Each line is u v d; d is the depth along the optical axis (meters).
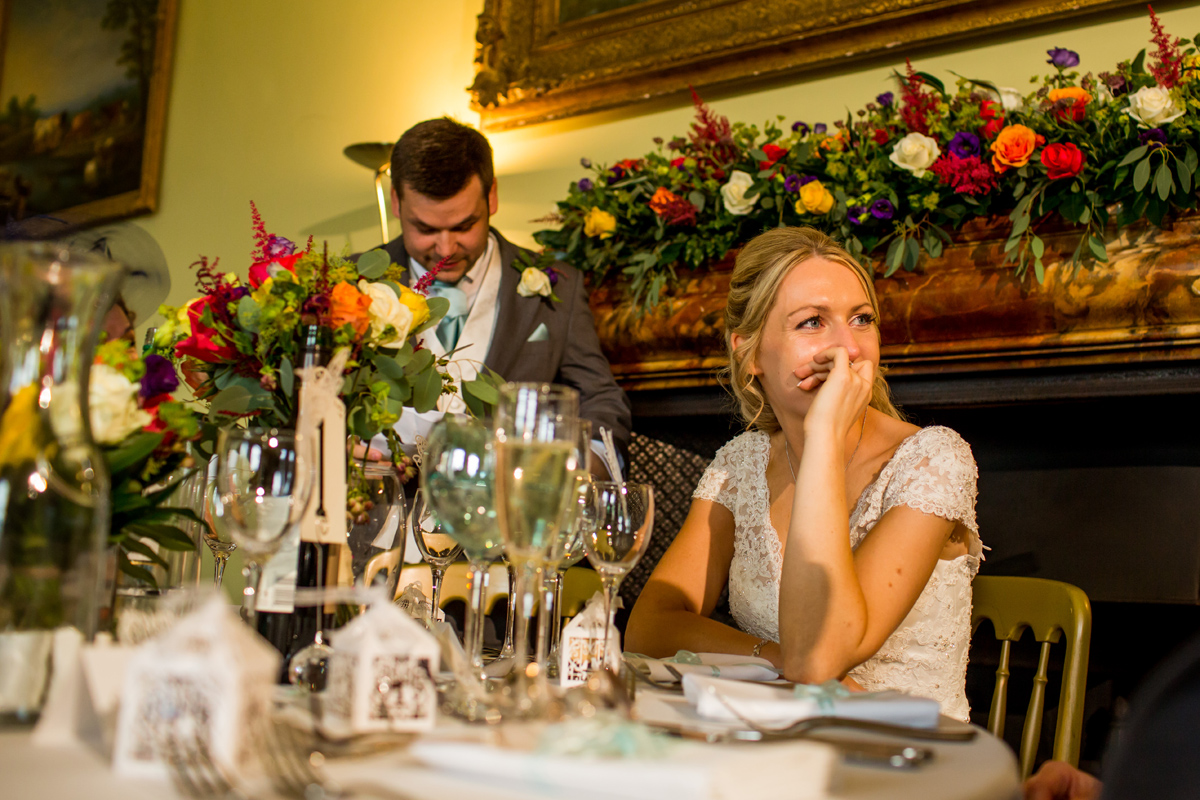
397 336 1.15
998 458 2.42
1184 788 0.48
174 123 4.37
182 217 4.26
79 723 0.67
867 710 0.84
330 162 3.88
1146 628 2.21
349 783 0.56
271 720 0.66
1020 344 2.23
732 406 2.57
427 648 0.76
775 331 1.78
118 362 0.98
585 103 3.21
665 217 2.66
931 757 0.71
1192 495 2.16
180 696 0.59
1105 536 2.25
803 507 1.33
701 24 2.99
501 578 1.82
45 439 0.73
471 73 3.59
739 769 0.54
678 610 1.69
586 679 1.03
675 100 3.08
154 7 4.45
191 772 0.57
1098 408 2.26
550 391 0.79
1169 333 2.06
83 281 0.73
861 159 2.43
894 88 2.70
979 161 2.21
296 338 1.08
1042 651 1.54
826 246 1.82
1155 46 2.35
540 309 2.76
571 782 0.54
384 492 1.09
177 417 0.99
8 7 4.91
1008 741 2.27
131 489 0.95
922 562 1.45
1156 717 0.51
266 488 0.85
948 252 2.32
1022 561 2.35
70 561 0.73
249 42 4.23
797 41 2.79
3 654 0.72
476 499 0.95
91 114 4.57
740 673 1.09
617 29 3.16
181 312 1.24
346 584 1.02
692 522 1.89
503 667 1.08
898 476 1.57
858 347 1.73
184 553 1.13
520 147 3.41
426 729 0.75
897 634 1.60
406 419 2.23
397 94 3.76
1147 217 2.06
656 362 2.75
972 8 2.55
